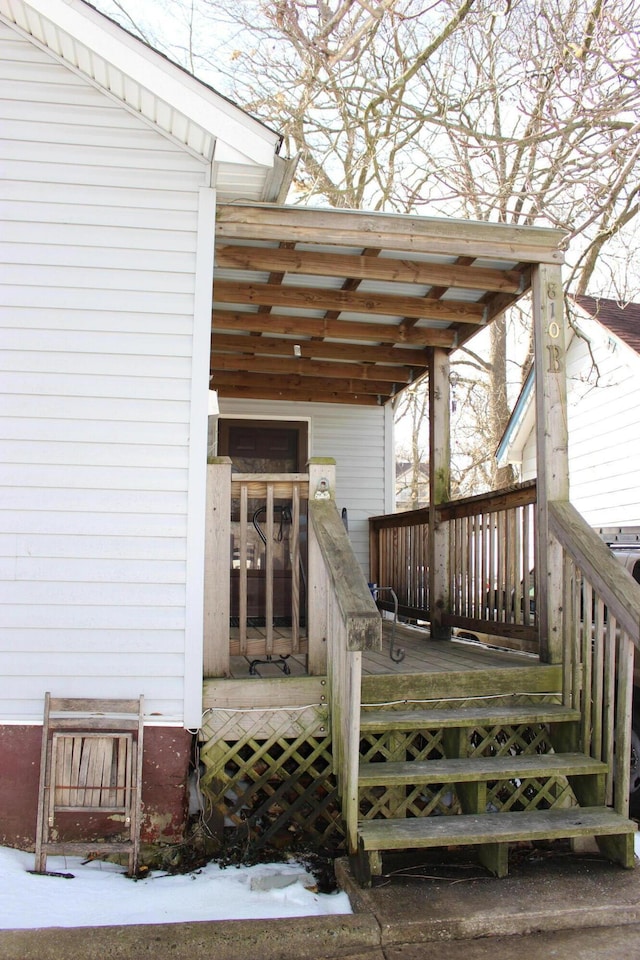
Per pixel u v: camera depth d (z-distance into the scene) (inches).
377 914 120.2
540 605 178.9
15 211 155.5
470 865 142.1
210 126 148.8
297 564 165.9
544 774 146.2
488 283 190.4
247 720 154.0
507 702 168.2
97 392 155.4
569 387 452.8
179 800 148.8
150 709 150.9
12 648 149.8
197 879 137.8
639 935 120.0
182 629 153.3
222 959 111.3
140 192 158.6
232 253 177.3
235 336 243.8
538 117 320.5
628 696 143.4
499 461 515.8
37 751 148.7
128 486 154.7
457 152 394.0
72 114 157.8
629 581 149.6
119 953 109.6
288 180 160.1
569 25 334.6
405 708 163.0
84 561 152.6
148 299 157.6
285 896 129.8
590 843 151.3
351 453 312.5
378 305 208.2
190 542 154.2
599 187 329.4
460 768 146.3
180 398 157.2
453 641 244.1
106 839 146.9
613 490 407.8
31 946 109.4
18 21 154.6
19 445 152.9
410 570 276.8
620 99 300.5
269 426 289.3
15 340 154.1
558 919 121.8
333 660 151.6
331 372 269.3
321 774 153.4
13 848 145.8
